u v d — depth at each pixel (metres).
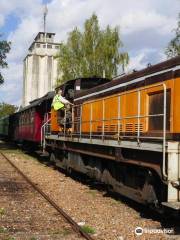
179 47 25.16
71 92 17.98
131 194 11.17
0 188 14.33
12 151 34.50
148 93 10.54
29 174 18.48
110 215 10.32
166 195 9.14
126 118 11.31
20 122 37.34
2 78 39.91
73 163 17.06
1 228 8.79
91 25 44.72
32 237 8.18
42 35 84.38
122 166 11.99
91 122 14.55
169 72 9.63
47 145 22.09
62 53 45.06
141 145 10.08
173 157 8.66
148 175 9.98
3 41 39.44
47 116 23.05
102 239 8.08
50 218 9.88
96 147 14.02
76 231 8.65
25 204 11.52
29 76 83.19
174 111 9.30
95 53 43.72
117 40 44.38
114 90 12.96
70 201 12.13
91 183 15.79
